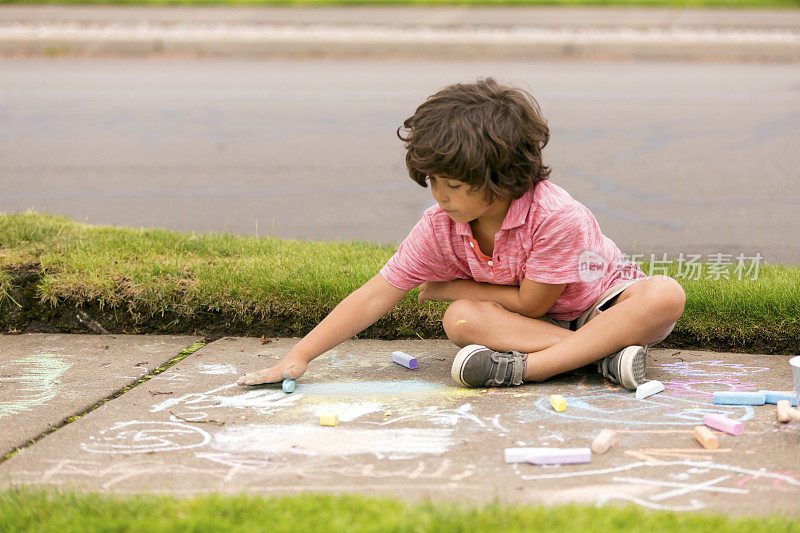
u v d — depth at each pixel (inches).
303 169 312.7
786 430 108.8
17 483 96.1
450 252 129.4
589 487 93.4
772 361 139.6
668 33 581.6
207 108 408.5
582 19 631.2
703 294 151.9
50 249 177.5
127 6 671.8
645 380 129.2
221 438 108.8
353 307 131.0
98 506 87.5
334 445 106.1
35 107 408.2
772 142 345.7
